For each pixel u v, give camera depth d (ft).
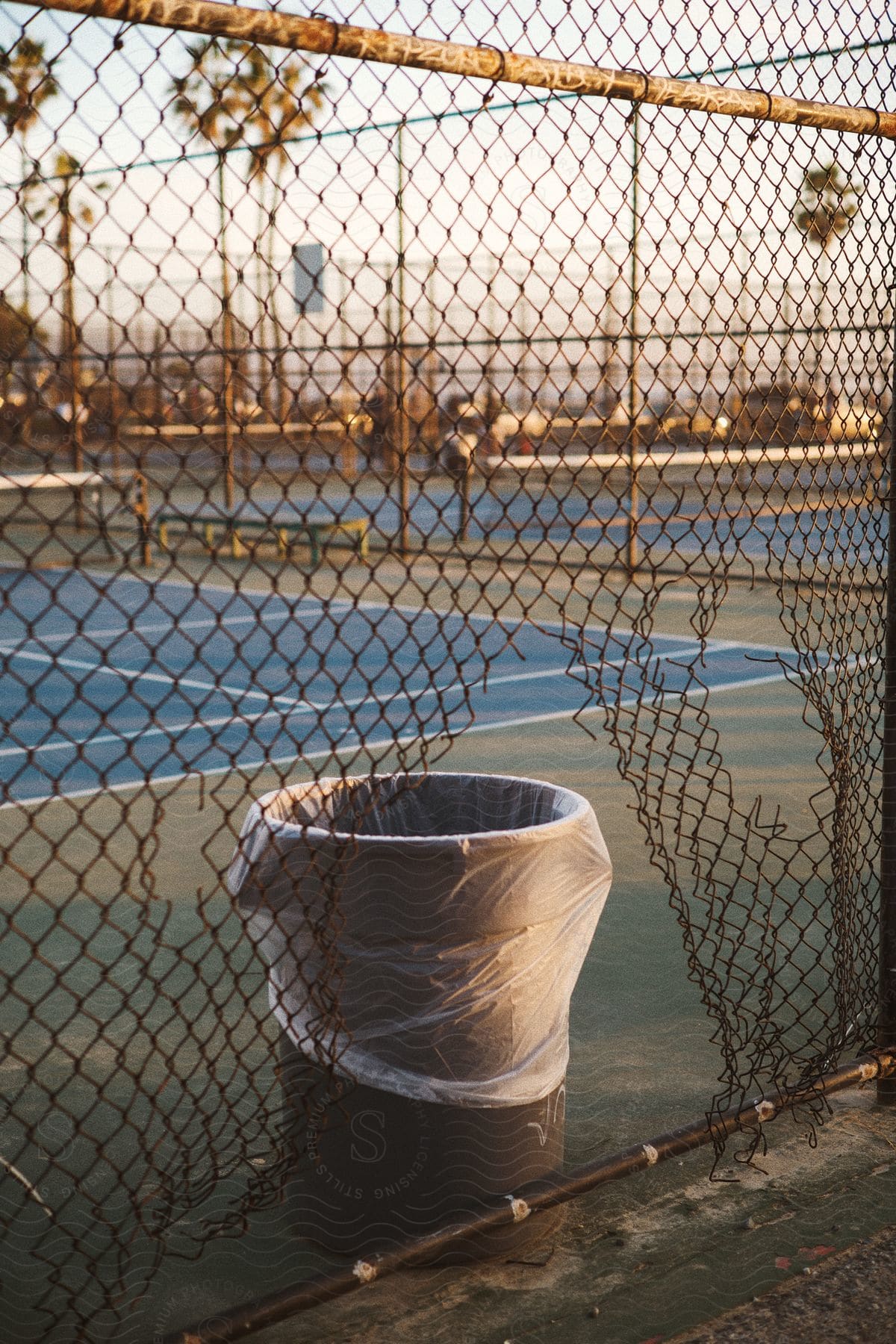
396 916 8.43
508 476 72.43
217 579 48.49
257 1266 8.96
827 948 14.55
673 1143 9.79
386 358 7.32
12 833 19.35
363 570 49.85
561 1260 9.16
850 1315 8.54
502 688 30.73
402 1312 8.57
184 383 6.42
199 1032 12.59
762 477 48.67
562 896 9.05
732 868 17.42
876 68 10.50
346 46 7.10
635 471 8.91
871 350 10.95
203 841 18.84
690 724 26.66
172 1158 8.36
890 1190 10.12
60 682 31.58
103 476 6.21
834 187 10.34
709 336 9.48
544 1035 9.14
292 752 24.34
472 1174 8.87
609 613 41.27
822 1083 11.01
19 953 14.60
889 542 11.23
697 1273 9.02
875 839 12.16
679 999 13.50
